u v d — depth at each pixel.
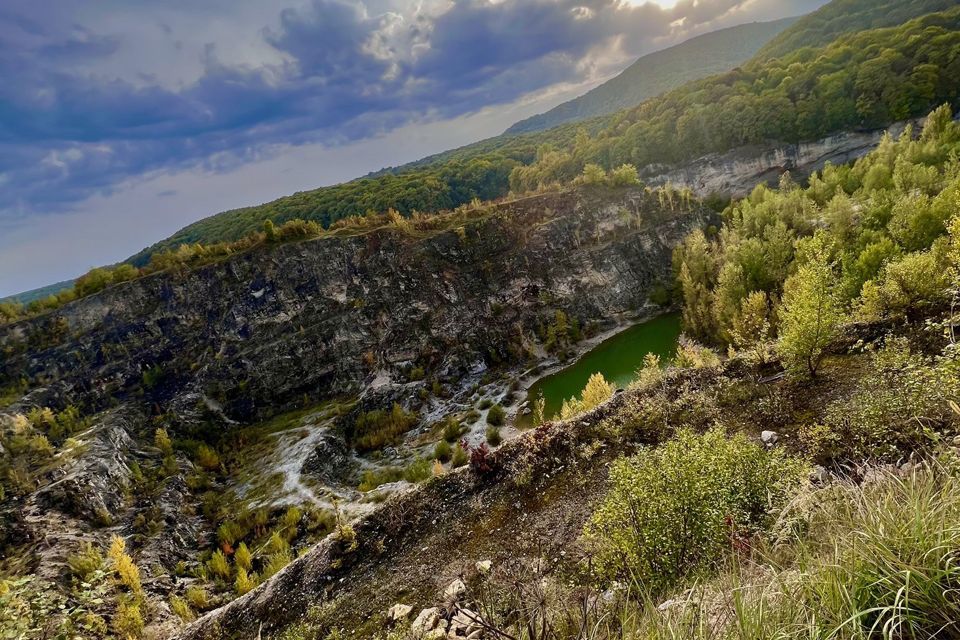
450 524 18.92
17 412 45.41
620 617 5.16
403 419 50.50
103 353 54.06
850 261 33.00
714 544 9.01
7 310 59.03
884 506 4.11
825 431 14.50
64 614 6.41
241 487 40.44
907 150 58.94
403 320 62.50
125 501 34.62
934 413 11.73
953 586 3.35
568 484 19.09
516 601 6.47
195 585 27.55
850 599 3.44
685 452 11.80
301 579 18.39
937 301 19.41
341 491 36.59
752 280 45.75
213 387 54.25
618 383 50.81
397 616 14.66
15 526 29.30
